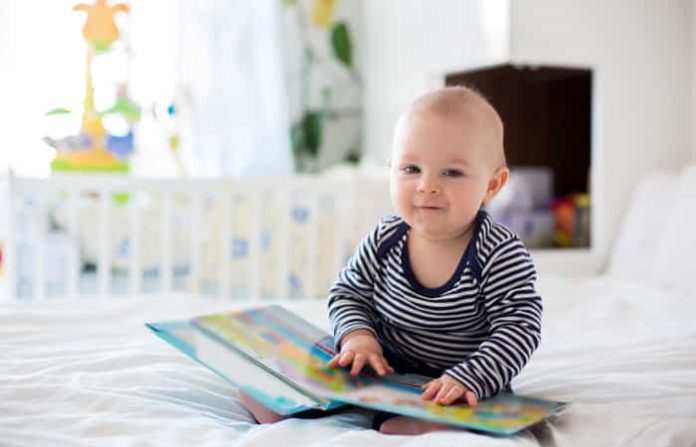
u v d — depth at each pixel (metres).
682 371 1.21
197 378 1.13
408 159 1.01
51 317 1.45
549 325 1.65
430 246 1.03
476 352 0.96
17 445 0.82
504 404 0.92
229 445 0.84
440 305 1.00
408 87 2.76
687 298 1.83
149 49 2.85
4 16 2.61
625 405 1.02
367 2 3.08
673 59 2.46
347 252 2.49
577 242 2.52
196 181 2.14
